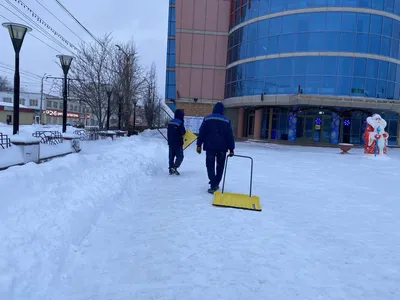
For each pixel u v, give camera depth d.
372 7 27.03
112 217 4.82
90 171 6.45
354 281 3.21
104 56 23.92
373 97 27.31
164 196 6.21
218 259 3.54
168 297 2.78
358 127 30.09
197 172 9.17
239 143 27.50
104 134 19.28
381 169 12.66
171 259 3.50
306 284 3.10
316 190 7.62
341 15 26.91
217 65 35.66
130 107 28.52
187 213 5.15
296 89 27.86
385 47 27.64
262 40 29.72
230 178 8.59
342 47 26.92
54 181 5.15
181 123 8.43
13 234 3.25
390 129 31.00
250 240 4.12
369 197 7.12
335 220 5.23
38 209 3.96
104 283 2.98
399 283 3.21
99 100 23.06
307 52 27.48
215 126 6.43
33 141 7.41
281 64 28.52
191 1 35.25
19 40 7.84
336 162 14.70
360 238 4.43
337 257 3.76
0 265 2.74
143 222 4.68
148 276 3.13
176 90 36.22
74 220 4.03
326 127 30.39
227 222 4.77
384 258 3.80
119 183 6.30
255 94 30.23
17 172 4.91
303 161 14.45
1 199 3.88
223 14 35.28
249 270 3.32
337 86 26.94
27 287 2.67
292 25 28.08
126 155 9.65
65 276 3.05
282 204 6.08
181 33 35.34
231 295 2.85
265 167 11.48
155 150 13.25
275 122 31.75
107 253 3.60
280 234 4.39
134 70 27.55
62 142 10.64
